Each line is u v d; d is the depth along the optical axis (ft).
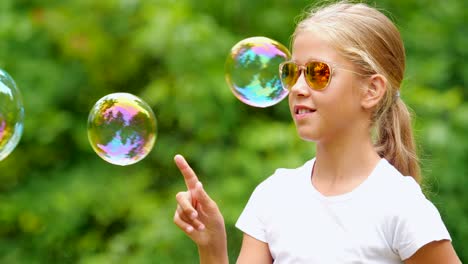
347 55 9.57
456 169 20.76
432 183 19.84
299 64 9.73
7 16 23.57
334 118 9.53
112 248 21.90
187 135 24.40
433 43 22.94
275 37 23.65
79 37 24.53
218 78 21.62
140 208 22.30
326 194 9.71
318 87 9.49
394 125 10.30
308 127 9.55
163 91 22.15
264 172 20.75
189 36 21.49
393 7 23.56
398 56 10.10
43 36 24.36
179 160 9.61
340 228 9.39
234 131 22.70
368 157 9.75
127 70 25.49
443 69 22.04
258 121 22.53
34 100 23.40
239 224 10.26
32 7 24.49
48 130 23.32
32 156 25.18
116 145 11.35
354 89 9.61
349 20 9.77
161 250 21.40
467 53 23.35
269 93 11.89
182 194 9.55
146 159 24.52
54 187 23.95
